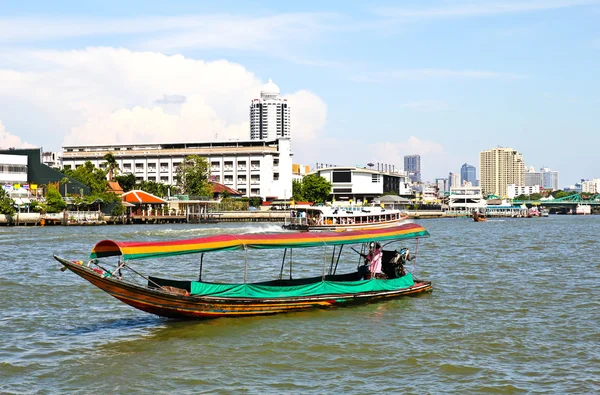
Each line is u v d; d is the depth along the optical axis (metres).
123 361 21.84
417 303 31.33
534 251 61.91
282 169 181.62
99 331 25.86
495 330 25.86
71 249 61.19
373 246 33.72
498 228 117.94
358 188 190.25
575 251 61.84
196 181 155.88
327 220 99.31
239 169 178.12
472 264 49.19
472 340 24.30
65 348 23.42
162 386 19.42
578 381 19.59
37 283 37.88
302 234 30.08
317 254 58.91
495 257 55.25
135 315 28.72
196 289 26.12
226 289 26.83
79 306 30.81
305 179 172.62
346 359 21.97
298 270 45.88
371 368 21.00
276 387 19.23
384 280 32.03
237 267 47.97
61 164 187.88
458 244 72.19
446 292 34.56
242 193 177.50
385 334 25.20
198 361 21.81
